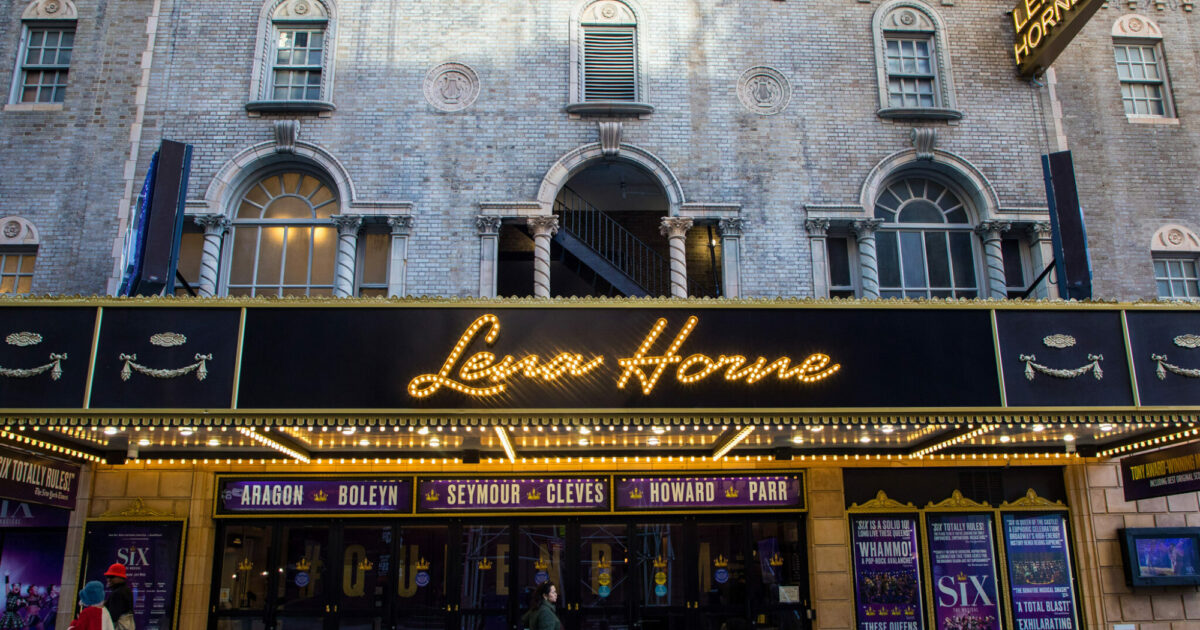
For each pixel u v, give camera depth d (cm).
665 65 1305
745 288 1219
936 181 1317
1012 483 1195
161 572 1106
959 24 1346
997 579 1157
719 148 1273
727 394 907
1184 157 1318
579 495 1160
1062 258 1098
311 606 1130
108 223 1207
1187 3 1398
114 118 1249
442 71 1289
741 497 1168
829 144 1284
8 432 905
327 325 899
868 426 973
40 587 1099
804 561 1162
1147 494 1059
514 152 1258
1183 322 953
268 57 1296
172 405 873
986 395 919
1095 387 930
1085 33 1364
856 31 1335
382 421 881
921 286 1280
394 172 1243
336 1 1309
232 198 1251
